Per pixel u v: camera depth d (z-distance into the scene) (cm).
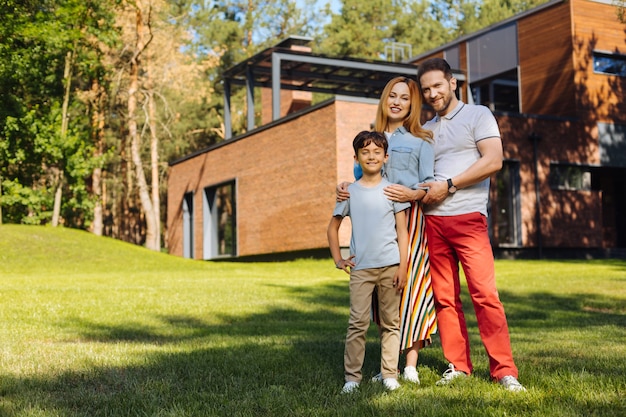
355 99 2092
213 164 2809
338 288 1239
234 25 4269
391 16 4728
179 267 1886
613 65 2542
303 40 2798
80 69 2662
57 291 1056
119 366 452
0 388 376
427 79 422
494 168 413
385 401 343
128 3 2594
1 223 2408
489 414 308
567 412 307
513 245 2308
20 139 2434
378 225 394
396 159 418
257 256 2488
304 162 2217
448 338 428
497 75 2739
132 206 4466
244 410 326
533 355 502
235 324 760
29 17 2308
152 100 3238
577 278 1387
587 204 2458
